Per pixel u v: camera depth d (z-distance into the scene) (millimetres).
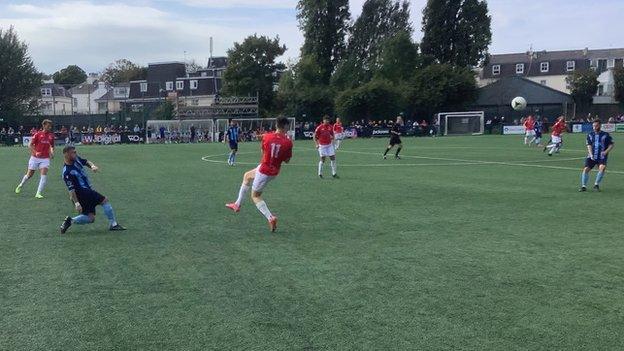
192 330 4910
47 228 9500
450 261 7141
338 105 59156
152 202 12305
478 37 67438
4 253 7707
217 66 94500
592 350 4461
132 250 7832
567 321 5074
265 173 9117
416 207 11391
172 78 86188
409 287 6074
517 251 7637
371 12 72812
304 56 67312
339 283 6238
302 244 8141
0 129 54438
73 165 9039
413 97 60875
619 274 6535
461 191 13773
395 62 65875
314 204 11867
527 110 62531
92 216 9195
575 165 21234
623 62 89000
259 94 62594
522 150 30547
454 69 61031
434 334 4789
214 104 59281
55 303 5625
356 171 19312
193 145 42031
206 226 9523
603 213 10625
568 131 55531
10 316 5270
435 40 68000
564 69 90312
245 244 8172
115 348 4543
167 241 8391
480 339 4684
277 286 6145
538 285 6125
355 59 68000
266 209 9109
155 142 49938
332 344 4598
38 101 67500
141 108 68375
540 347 4520
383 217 10273
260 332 4859
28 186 15797
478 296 5766
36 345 4613
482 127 56281
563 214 10523
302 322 5082
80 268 6918
